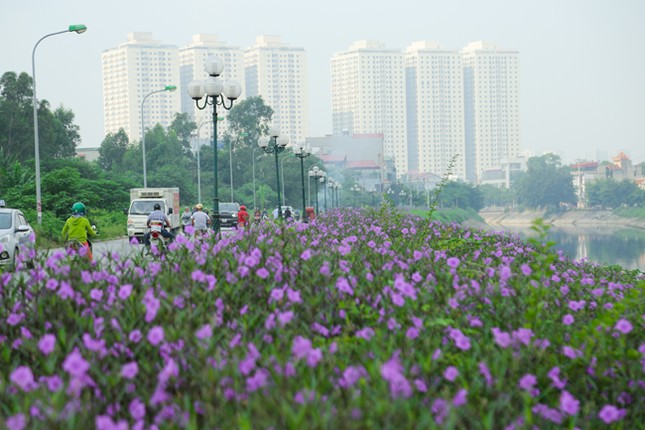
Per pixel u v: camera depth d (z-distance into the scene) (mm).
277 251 16922
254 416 8250
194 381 9539
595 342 12203
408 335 11109
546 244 16250
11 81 139125
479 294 14398
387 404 8109
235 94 42312
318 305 13117
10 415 8922
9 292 14086
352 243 21781
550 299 15203
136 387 9789
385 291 13859
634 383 11461
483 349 11211
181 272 14648
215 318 11250
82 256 15953
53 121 145000
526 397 9336
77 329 11727
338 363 10211
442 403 8828
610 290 17641
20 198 78562
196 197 162625
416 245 23500
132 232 65500
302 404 8156
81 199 85875
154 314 10945
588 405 10266
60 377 9852
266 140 63875
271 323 11508
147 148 185125
